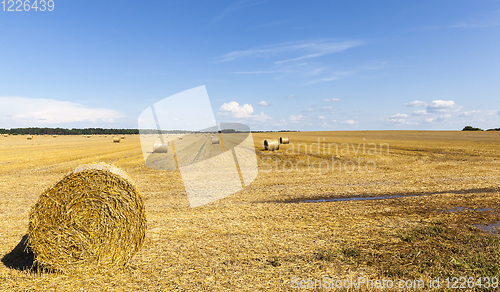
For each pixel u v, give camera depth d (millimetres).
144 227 5395
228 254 5633
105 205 5219
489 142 38625
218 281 4609
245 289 4367
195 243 6219
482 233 6770
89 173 5184
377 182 13586
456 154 24547
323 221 7754
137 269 5070
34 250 4953
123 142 48938
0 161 22031
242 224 7531
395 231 6906
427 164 19266
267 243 6195
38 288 4488
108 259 5188
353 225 7395
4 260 5391
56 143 48625
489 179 13789
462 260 5207
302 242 6250
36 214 4996
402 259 5379
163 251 5809
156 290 4379
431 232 6727
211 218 8102
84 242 5113
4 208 9258
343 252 5688
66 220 5066
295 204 9664
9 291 4371
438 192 11430
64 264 5043
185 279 4684
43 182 13789
